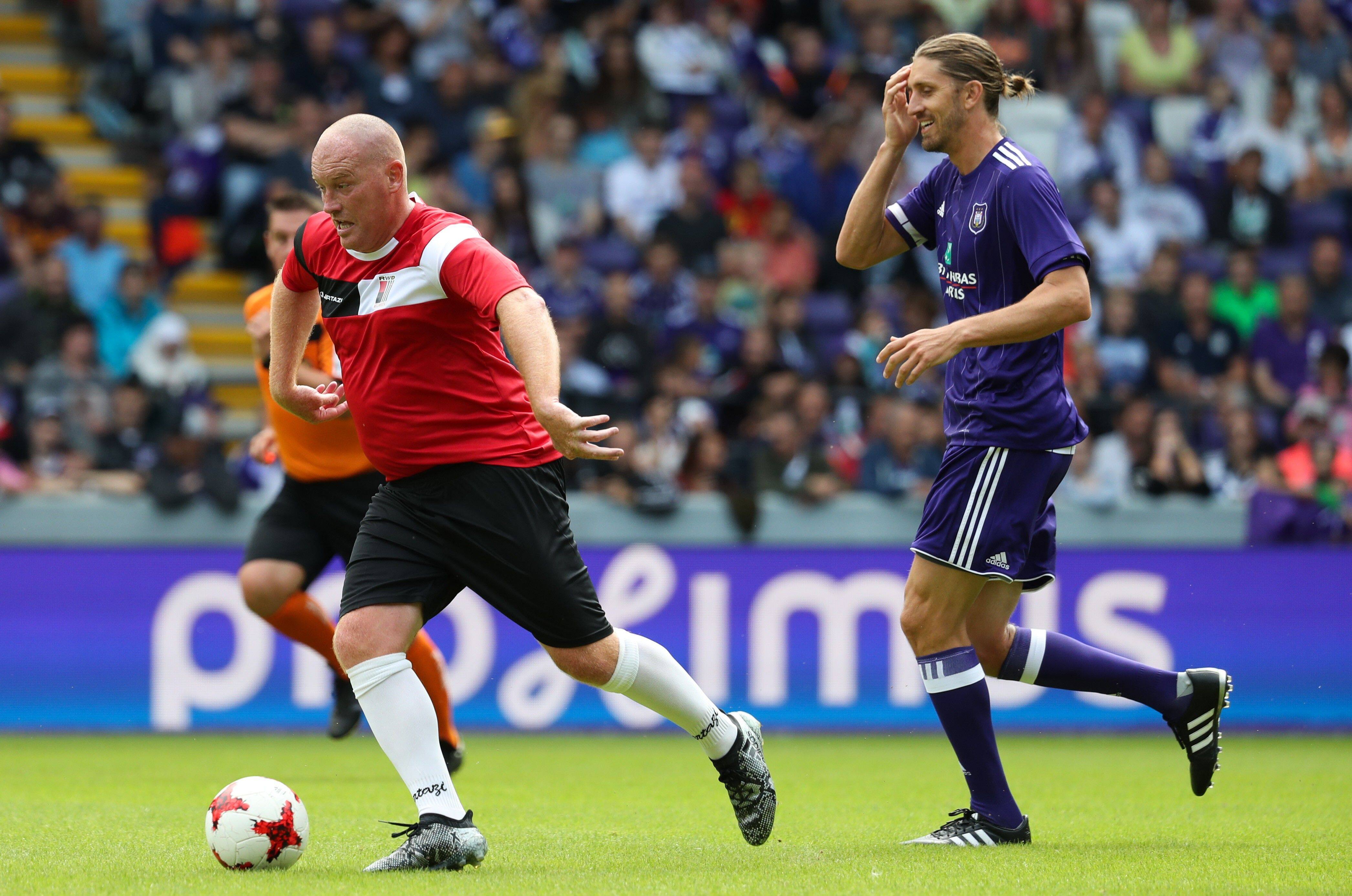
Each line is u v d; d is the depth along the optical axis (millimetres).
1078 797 21391
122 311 40094
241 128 44938
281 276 14664
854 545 34125
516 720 32969
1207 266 45375
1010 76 15648
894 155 16188
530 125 46312
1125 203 47562
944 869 13719
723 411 37188
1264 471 36094
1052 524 16078
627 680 14258
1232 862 14375
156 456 34469
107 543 32750
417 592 14125
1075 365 38750
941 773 25203
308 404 15039
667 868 13805
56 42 52781
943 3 52969
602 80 48375
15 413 34125
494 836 16750
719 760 14617
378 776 23750
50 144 49406
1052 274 14562
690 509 34281
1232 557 34656
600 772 25062
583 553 33562
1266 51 53406
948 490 15406
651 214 45594
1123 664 16375
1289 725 34375
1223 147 50219
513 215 43469
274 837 13711
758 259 43719
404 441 14000
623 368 38875
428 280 13586
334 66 46375
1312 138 52250
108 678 32375
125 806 19703
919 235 16547
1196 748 16375
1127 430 35969
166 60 49688
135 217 48344
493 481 13945
